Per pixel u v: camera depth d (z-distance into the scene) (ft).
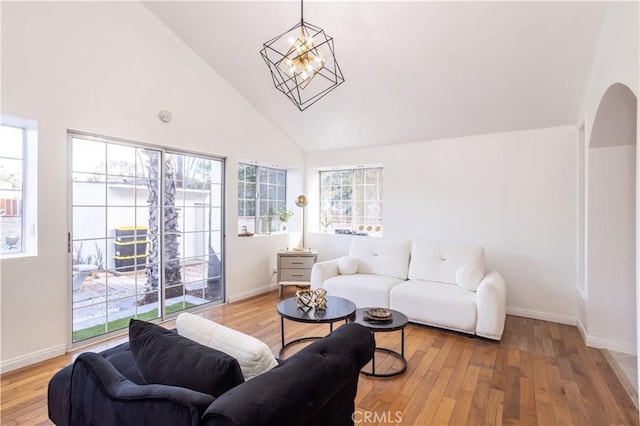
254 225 16.38
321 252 17.60
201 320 4.95
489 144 13.03
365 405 6.85
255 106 14.85
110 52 9.91
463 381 7.80
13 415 6.44
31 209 8.67
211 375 3.52
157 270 11.68
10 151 8.59
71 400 4.66
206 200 13.30
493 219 12.96
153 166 11.43
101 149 10.07
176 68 11.71
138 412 3.49
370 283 12.12
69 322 9.36
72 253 9.43
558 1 7.62
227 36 11.19
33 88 8.35
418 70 10.58
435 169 14.20
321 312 8.50
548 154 11.95
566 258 11.68
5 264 8.07
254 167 16.42
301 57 7.09
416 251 13.03
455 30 8.89
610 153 9.53
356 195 17.31
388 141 15.14
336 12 9.23
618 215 9.48
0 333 7.99
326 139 16.26
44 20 8.54
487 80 10.39
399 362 8.77
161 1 10.40
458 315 10.34
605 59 7.77
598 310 9.71
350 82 11.83
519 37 8.69
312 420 3.76
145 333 4.45
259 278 15.56
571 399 7.07
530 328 11.27
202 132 12.64
